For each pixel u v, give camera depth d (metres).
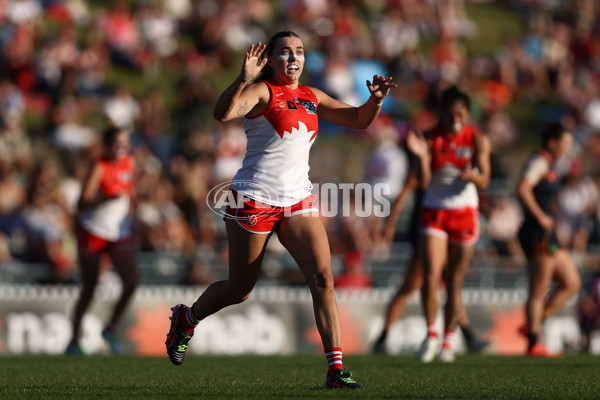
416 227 28.44
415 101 66.06
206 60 67.44
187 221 48.97
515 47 72.81
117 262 30.25
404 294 29.83
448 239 24.98
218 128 54.72
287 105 15.35
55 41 61.75
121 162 29.86
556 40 75.25
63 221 46.03
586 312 40.03
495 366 22.62
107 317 39.09
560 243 28.09
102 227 29.84
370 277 46.94
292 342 39.88
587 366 22.62
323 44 66.12
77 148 55.53
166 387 16.39
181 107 62.22
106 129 29.77
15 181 48.94
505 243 48.62
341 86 61.72
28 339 38.81
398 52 69.56
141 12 68.44
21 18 62.97
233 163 51.75
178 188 49.56
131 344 39.03
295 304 40.12
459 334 40.31
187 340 17.56
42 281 43.88
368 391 15.23
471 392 15.35
